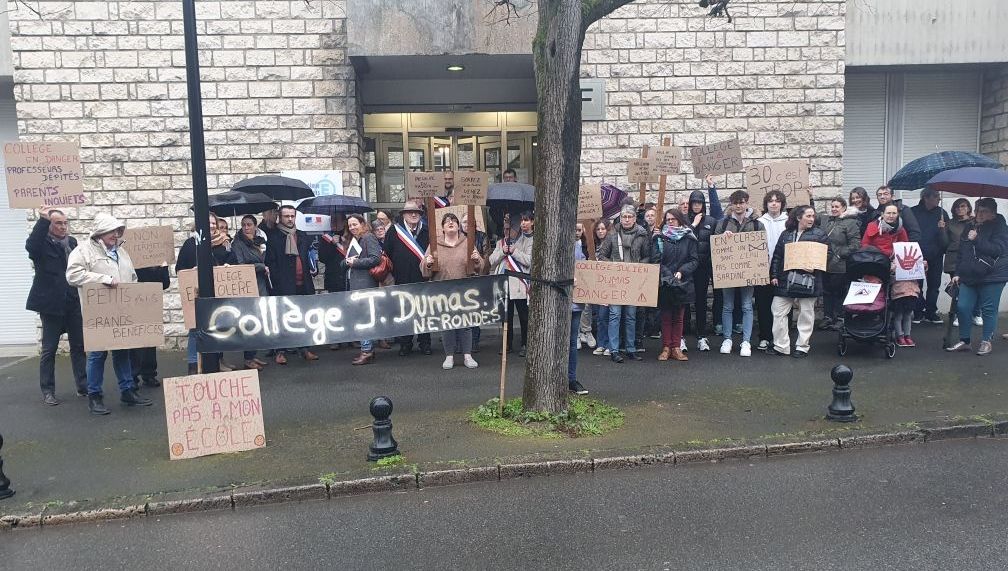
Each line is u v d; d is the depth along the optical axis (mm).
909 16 11758
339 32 10828
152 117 10766
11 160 7074
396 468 5543
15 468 5812
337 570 4152
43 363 7719
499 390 7797
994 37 11820
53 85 10664
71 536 4750
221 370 9109
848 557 4129
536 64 6340
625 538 4465
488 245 10297
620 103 11359
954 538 4340
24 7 10539
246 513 5055
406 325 6723
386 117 12906
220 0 10711
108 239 7008
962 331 9102
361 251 9266
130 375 7617
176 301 10930
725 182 11555
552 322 6520
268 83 10836
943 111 12664
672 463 5793
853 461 5770
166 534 4730
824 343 9984
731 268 8883
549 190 6371
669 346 9117
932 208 10898
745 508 4879
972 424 6320
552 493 5254
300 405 7445
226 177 10891
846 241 9289
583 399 7227
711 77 11414
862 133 12633
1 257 11891
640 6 11273
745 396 7371
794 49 11461
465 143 13117
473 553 4324
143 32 10688
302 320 6555
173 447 5918
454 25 10234
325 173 10914
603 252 8883
